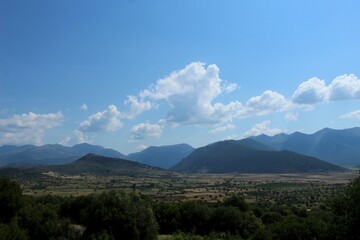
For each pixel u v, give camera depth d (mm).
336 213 46188
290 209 119250
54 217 61562
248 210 110812
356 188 45125
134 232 59750
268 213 104062
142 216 62188
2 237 46062
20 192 74500
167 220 93750
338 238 44875
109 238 56500
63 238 57281
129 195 65250
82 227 64500
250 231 90938
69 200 92688
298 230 63094
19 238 47969
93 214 60094
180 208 95375
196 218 93375
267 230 69312
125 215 60406
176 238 72750
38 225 57844
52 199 111500
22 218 58219
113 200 61656
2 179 74688
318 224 62281
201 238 74625
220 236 79750
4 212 69312
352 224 44000
